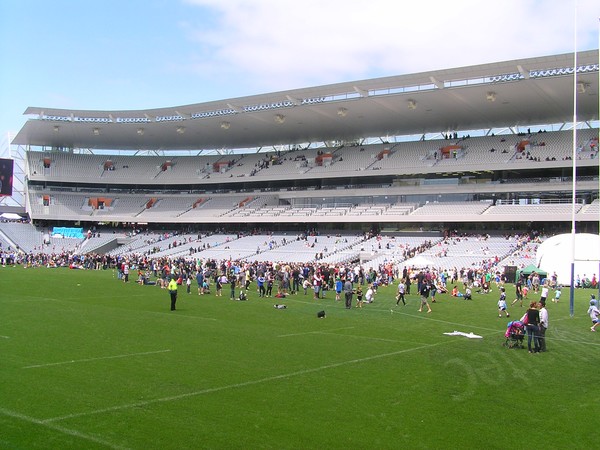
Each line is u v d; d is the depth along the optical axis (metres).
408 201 72.62
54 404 11.72
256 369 15.32
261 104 70.25
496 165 66.38
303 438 10.29
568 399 13.28
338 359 16.97
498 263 54.88
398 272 55.47
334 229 76.75
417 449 9.96
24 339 18.55
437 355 17.92
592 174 63.34
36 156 93.44
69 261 66.44
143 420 10.95
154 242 83.88
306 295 37.69
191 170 92.19
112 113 78.75
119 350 17.28
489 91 57.59
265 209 81.88
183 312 27.23
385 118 71.00
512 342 20.44
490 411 12.20
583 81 52.91
